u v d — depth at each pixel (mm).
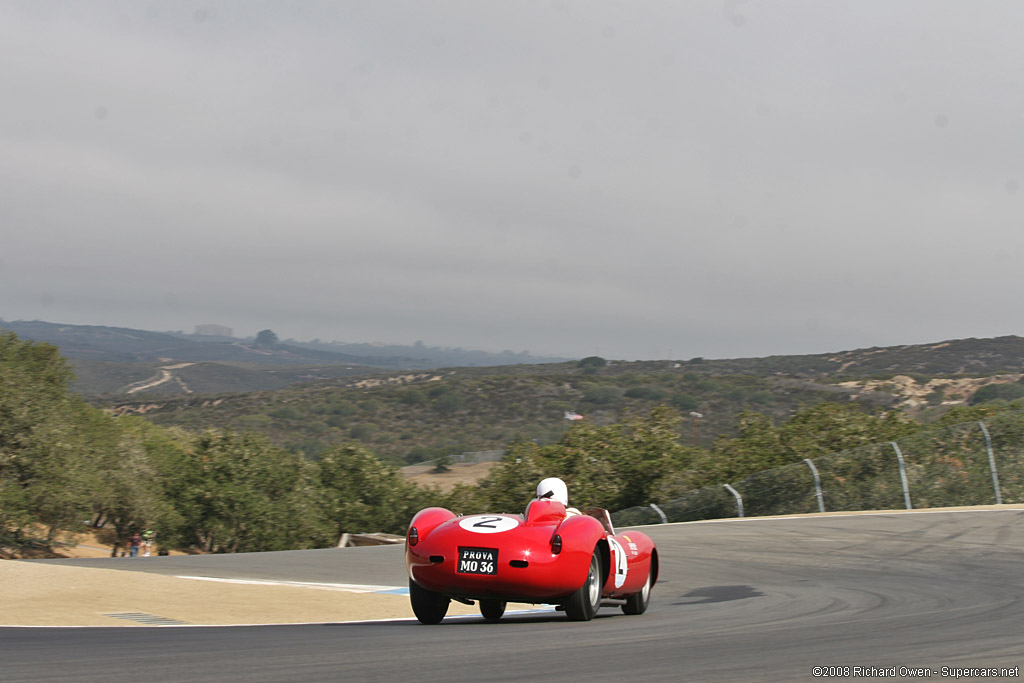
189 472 61906
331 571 16688
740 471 40812
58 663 5148
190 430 129875
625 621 8359
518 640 6508
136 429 76875
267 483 61844
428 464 91750
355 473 67125
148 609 10188
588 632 7164
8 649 5914
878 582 13531
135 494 56125
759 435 43500
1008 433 29172
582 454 43812
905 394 122688
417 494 66375
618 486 42969
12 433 44531
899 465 28609
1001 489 28125
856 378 136125
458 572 7746
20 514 43219
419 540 8102
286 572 16406
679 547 19750
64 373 56281
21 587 11445
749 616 8977
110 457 57188
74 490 46469
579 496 42531
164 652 5711
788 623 8070
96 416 61094
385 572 16547
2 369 46031
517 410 135625
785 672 4949
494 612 9500
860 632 7164
